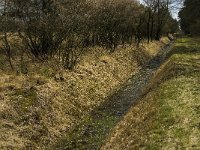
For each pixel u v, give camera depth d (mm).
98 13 43125
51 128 21953
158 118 19891
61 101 25297
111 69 38312
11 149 18422
